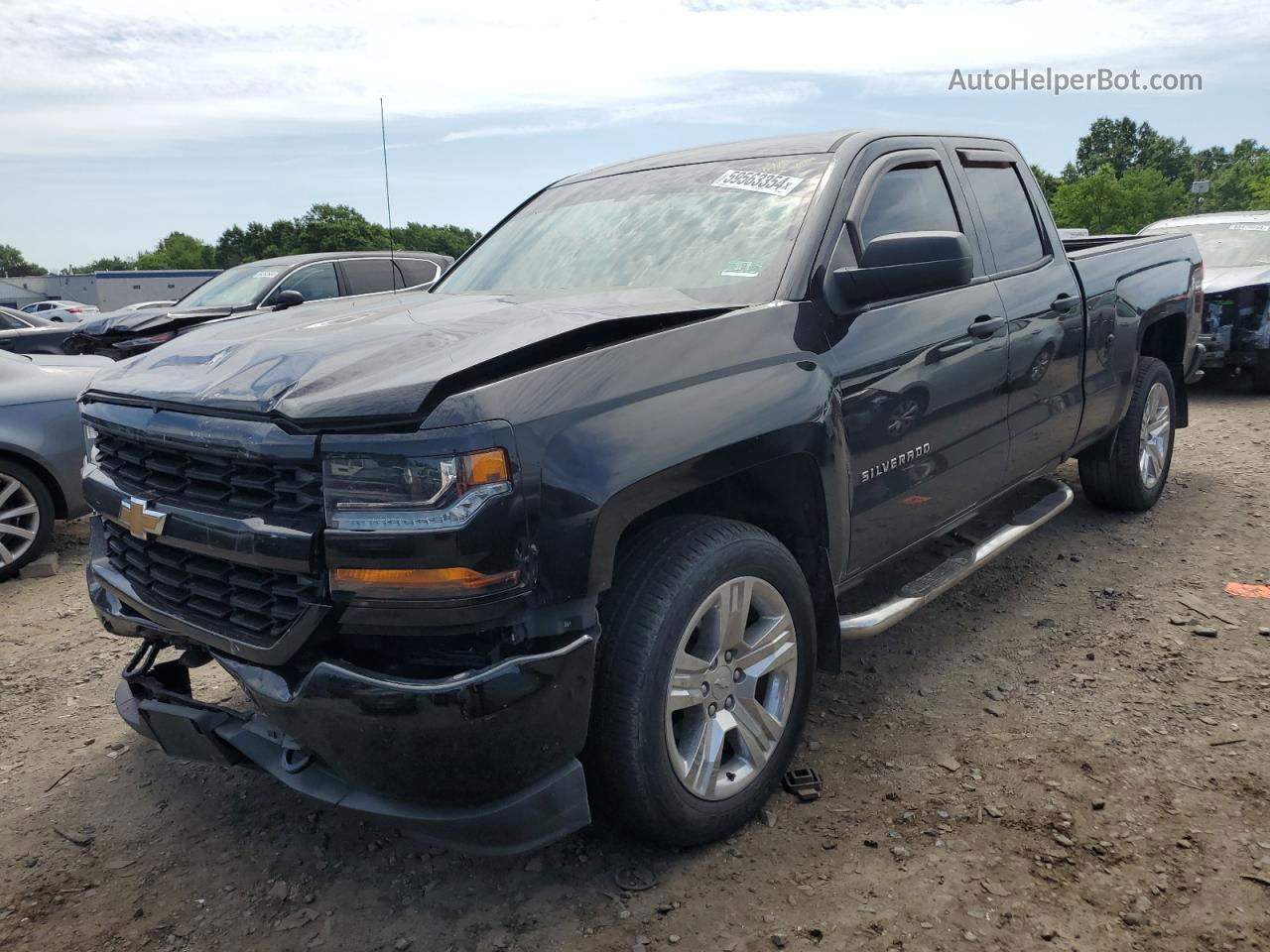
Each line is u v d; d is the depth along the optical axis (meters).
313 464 2.05
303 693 2.08
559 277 3.31
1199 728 3.01
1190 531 4.86
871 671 3.54
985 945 2.15
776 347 2.61
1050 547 4.72
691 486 2.34
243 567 2.23
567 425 2.12
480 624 2.03
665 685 2.31
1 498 5.14
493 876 2.50
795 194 3.08
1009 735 3.04
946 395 3.22
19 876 2.62
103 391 2.65
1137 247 4.93
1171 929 2.16
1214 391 9.18
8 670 3.97
